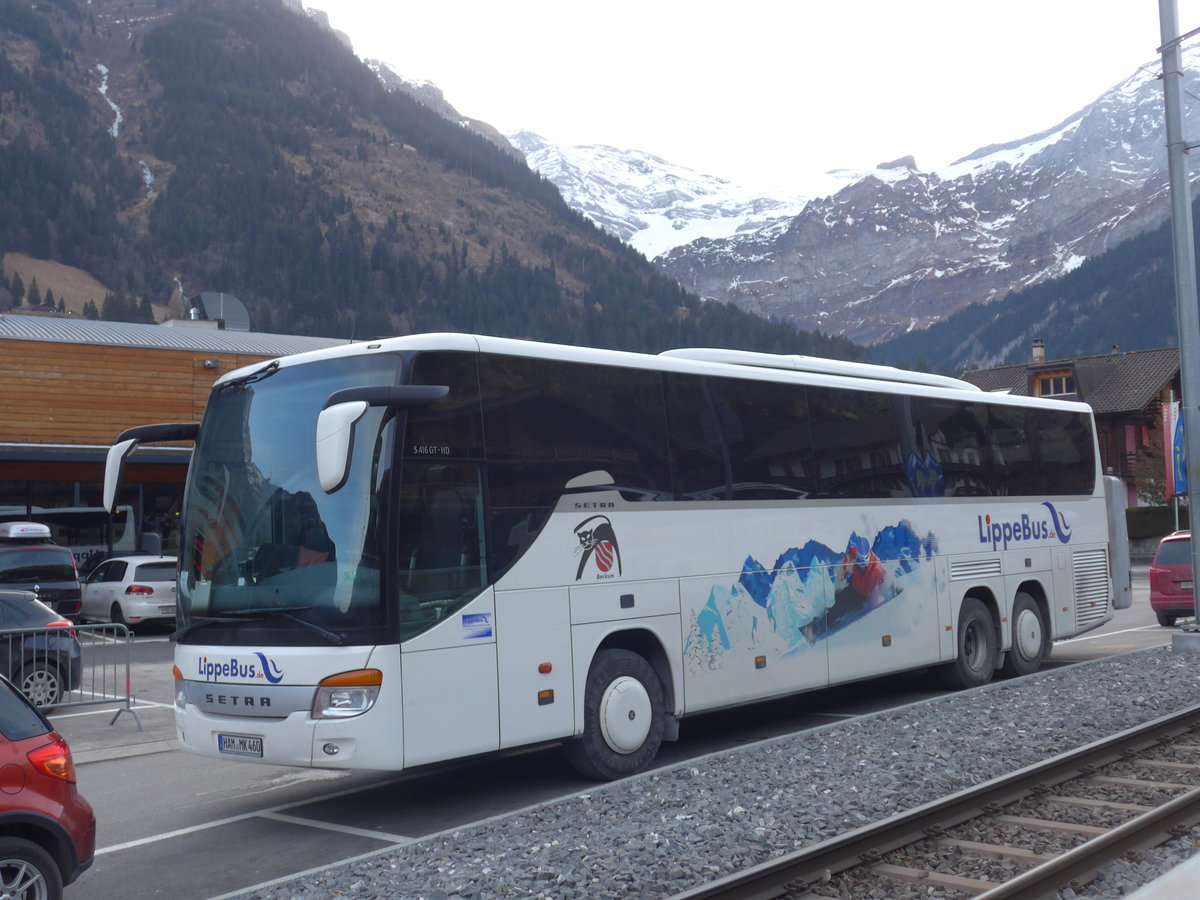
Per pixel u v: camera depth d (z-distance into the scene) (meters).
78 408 30.59
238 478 9.20
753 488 11.62
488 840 7.66
